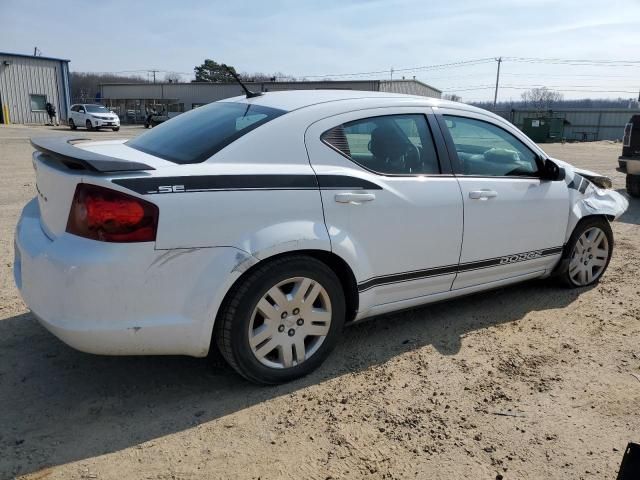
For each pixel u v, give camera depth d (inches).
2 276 182.5
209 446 101.7
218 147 114.6
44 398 115.6
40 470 93.9
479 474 95.7
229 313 111.6
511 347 143.8
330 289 123.1
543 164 166.6
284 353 120.7
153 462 97.0
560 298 178.9
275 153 117.2
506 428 108.8
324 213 119.5
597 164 687.1
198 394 119.0
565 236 173.6
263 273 112.9
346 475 94.8
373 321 158.6
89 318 100.0
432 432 107.0
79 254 99.0
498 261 155.3
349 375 127.9
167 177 103.0
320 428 107.6
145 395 118.2
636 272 207.8
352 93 139.9
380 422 109.8
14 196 328.8
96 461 96.7
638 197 395.5
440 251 140.5
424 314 164.1
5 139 805.9
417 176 136.9
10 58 1312.7
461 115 151.3
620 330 155.3
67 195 103.4
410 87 1951.3
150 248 101.2
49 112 1368.1
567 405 117.3
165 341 106.8
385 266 131.6
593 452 102.3
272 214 112.7
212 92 2164.1
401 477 94.7
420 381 125.8
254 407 114.4
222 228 107.2
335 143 125.4
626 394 122.1
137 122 2034.9
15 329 145.3
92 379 123.6
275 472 95.2
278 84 1851.6
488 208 148.3
